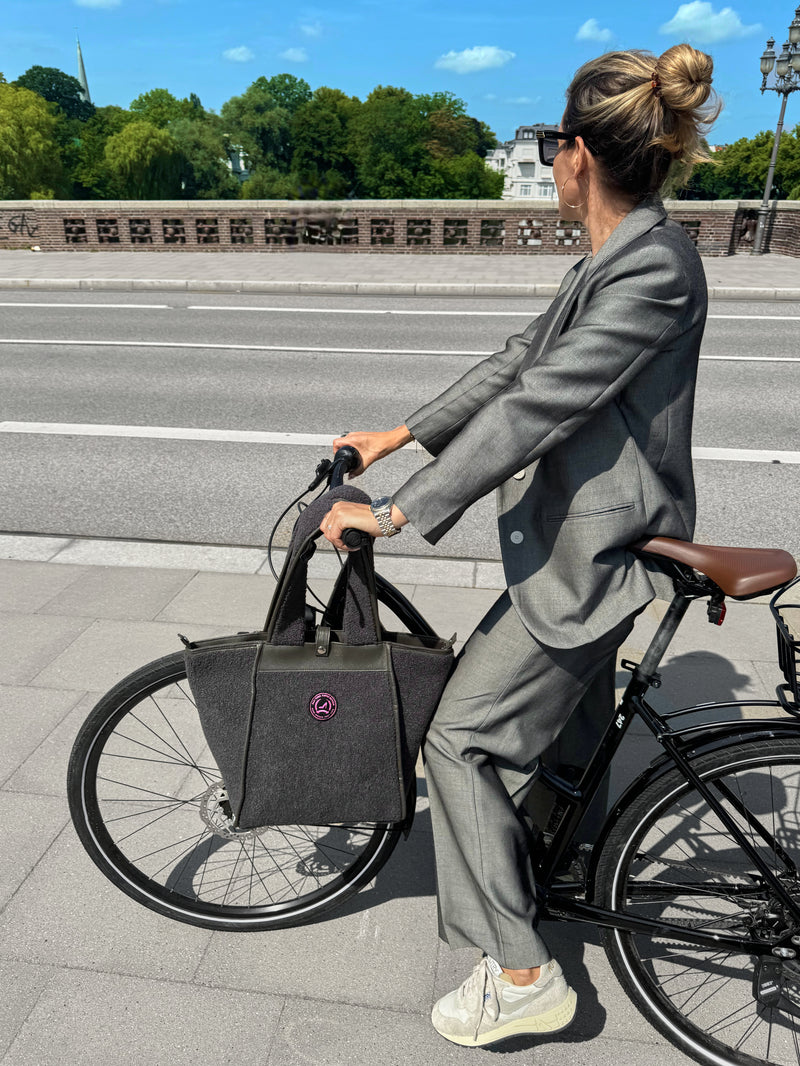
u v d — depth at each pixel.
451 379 8.28
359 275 16.12
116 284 15.34
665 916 1.89
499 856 1.66
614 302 1.38
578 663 1.59
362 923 2.13
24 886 2.20
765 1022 1.88
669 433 1.50
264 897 2.16
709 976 1.99
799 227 18.69
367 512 1.47
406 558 4.18
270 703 1.65
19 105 83.31
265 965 2.00
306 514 1.59
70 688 3.04
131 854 2.29
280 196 100.38
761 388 7.80
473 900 1.69
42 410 7.11
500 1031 1.75
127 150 97.00
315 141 101.25
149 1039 1.81
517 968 1.66
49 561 4.14
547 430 1.41
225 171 105.62
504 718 1.65
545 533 1.55
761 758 1.63
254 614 3.59
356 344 10.10
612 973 2.01
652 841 2.00
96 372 8.55
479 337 10.53
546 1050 1.81
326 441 6.27
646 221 1.44
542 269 17.03
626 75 1.38
